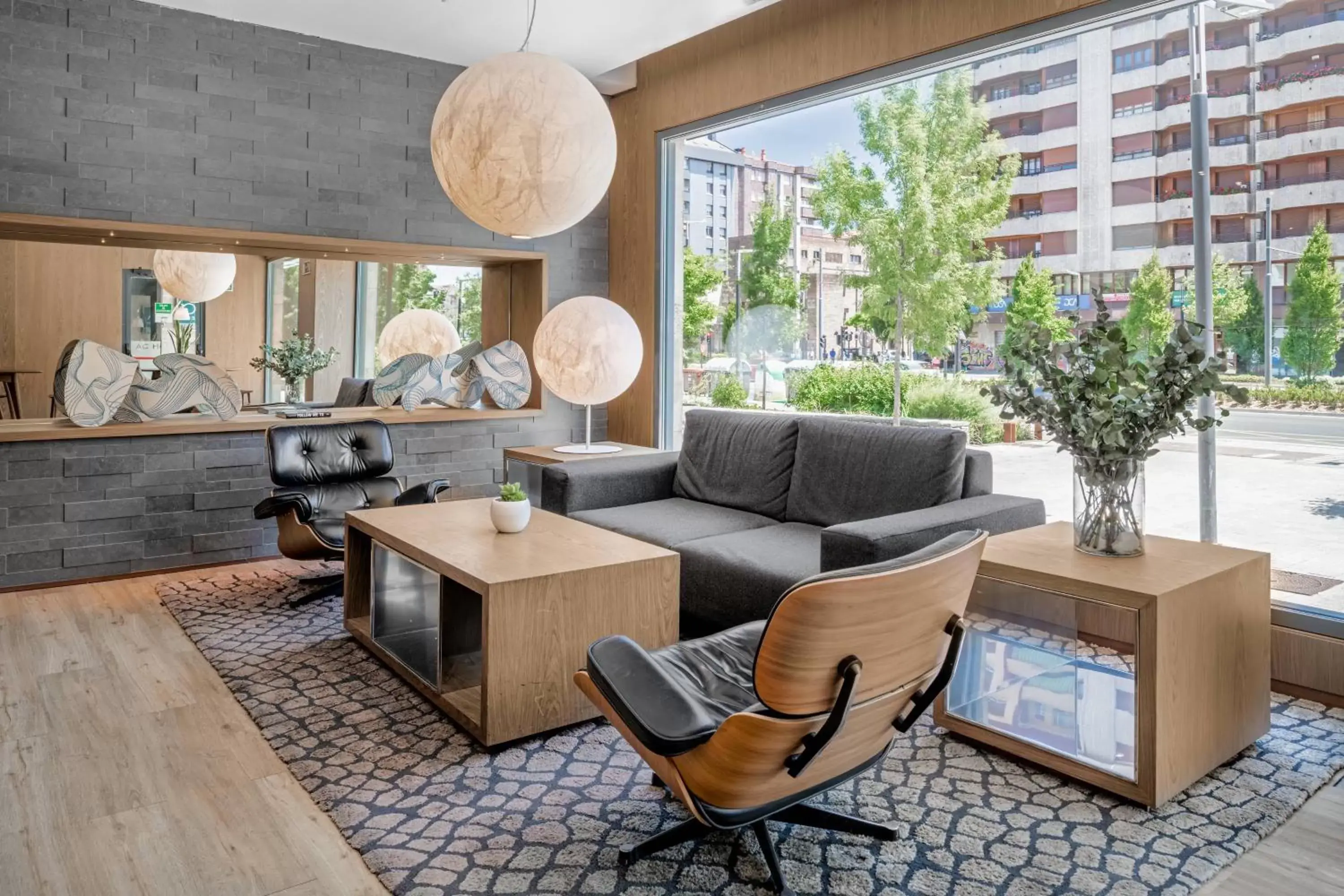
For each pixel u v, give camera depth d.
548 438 5.70
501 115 2.55
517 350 5.52
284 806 2.15
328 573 4.38
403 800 2.18
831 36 4.30
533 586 2.50
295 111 4.70
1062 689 2.30
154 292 4.47
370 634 3.23
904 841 2.00
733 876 1.86
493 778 2.31
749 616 3.05
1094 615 2.22
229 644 3.32
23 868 1.87
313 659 3.17
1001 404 2.60
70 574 4.15
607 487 4.20
